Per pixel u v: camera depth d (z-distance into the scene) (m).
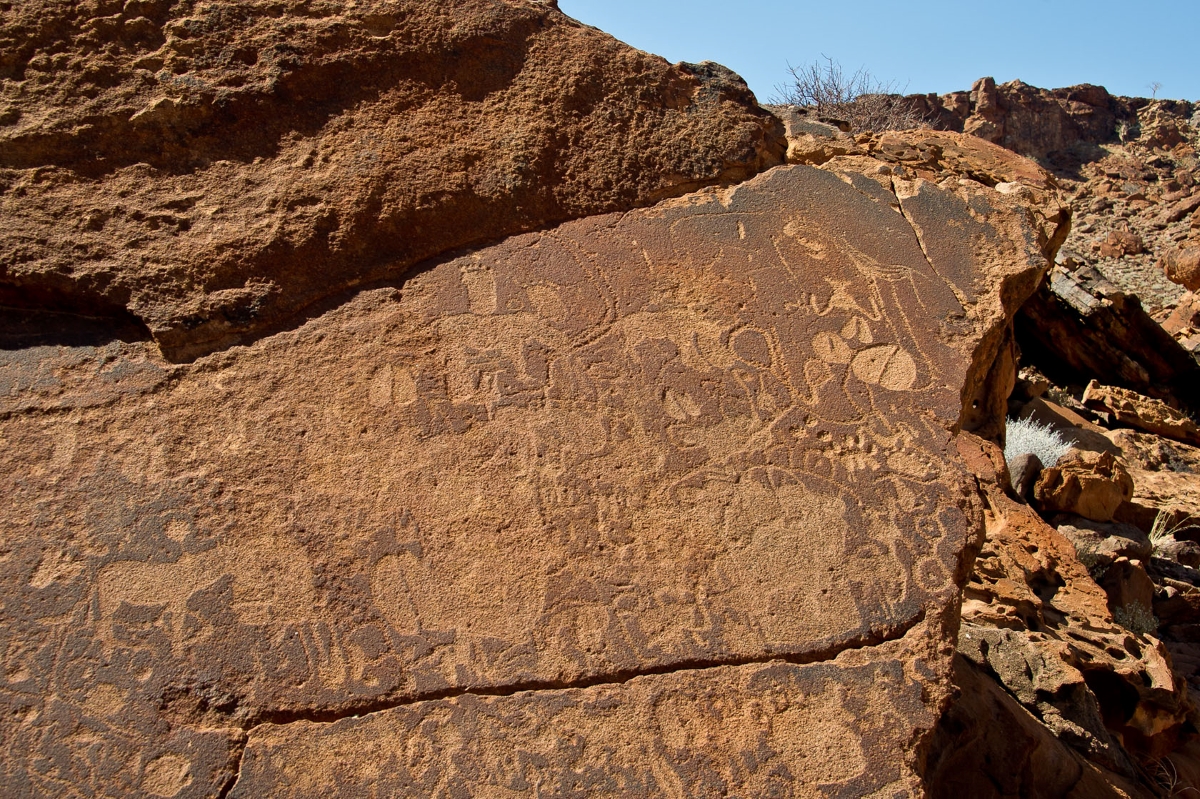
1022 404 9.10
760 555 2.03
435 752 1.72
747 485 2.12
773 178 2.68
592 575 1.94
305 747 1.70
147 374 2.04
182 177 2.26
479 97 2.54
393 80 2.48
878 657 1.94
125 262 2.12
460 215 2.38
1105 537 5.30
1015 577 4.17
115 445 1.94
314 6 2.51
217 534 1.86
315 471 1.97
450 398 2.11
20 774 1.61
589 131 2.58
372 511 1.94
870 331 2.43
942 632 2.00
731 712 1.84
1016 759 2.59
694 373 2.25
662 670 1.86
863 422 2.26
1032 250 2.68
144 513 1.86
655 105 2.68
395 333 2.18
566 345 2.24
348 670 1.77
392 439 2.04
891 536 2.10
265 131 2.35
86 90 2.28
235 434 1.99
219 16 2.42
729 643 1.91
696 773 1.76
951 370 2.41
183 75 2.34
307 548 1.88
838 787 1.79
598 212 2.50
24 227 2.11
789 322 2.40
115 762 1.64
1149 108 25.45
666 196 2.59
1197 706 4.09
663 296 2.37
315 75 2.43
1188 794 3.35
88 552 1.81
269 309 2.16
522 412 2.12
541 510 2.00
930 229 2.66
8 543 1.80
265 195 2.27
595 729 1.78
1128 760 3.15
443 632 1.83
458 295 2.27
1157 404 9.46
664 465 2.11
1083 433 8.55
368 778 1.69
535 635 1.86
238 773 1.66
